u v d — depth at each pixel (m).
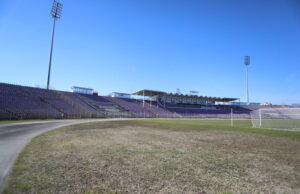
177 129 17.31
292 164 5.51
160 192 3.42
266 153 7.04
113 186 3.67
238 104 96.69
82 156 6.06
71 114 39.19
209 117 71.94
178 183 3.88
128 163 5.34
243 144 9.12
